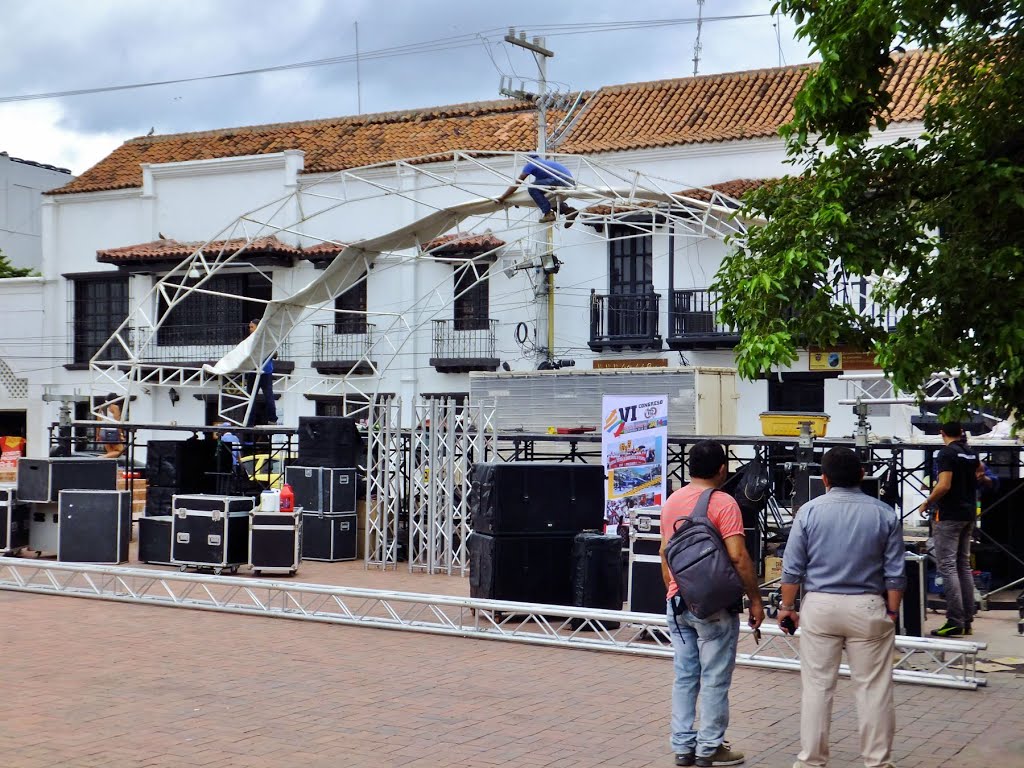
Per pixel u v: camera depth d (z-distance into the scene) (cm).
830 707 671
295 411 3291
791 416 1697
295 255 3244
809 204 824
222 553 1608
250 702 879
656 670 1016
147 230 3438
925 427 1805
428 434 1747
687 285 2838
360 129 3481
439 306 3142
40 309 3581
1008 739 782
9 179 4272
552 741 777
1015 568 1417
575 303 3002
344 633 1184
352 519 1827
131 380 2400
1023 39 829
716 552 697
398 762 725
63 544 1661
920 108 2464
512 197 2077
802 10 852
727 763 718
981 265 746
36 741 762
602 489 1276
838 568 667
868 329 827
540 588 1243
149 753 738
